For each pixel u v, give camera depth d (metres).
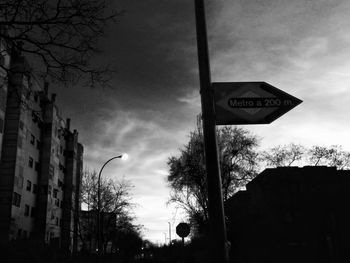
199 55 5.01
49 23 8.73
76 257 34.47
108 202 49.72
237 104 4.79
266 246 33.28
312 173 34.94
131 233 79.94
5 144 42.19
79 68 9.59
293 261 31.48
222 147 35.91
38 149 52.28
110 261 53.09
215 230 4.20
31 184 49.03
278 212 33.44
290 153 41.38
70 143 67.56
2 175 41.41
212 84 4.87
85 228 52.25
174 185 37.38
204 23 5.14
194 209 37.81
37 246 23.92
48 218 52.12
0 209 40.44
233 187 36.22
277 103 4.81
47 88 55.19
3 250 20.83
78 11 8.82
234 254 33.84
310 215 32.12
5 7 8.52
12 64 31.53
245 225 35.66
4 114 40.06
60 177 62.50
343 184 32.62
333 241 30.19
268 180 35.31
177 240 61.31
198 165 34.41
